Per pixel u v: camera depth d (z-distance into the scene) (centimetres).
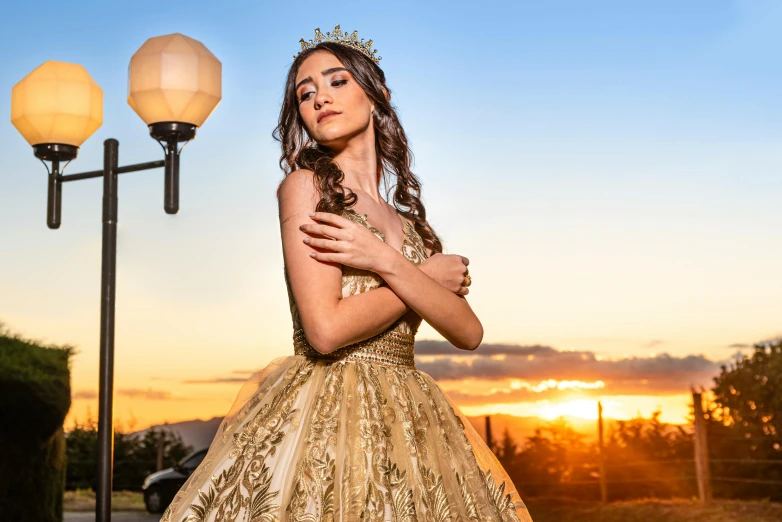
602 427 1157
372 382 213
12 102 475
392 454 205
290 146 245
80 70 482
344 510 195
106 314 418
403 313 215
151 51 440
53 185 470
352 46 254
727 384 1153
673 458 1170
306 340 221
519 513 227
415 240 240
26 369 660
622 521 954
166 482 1280
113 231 430
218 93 452
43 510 682
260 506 196
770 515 871
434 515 204
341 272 213
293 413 209
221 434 217
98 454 405
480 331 229
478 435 238
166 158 443
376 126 249
